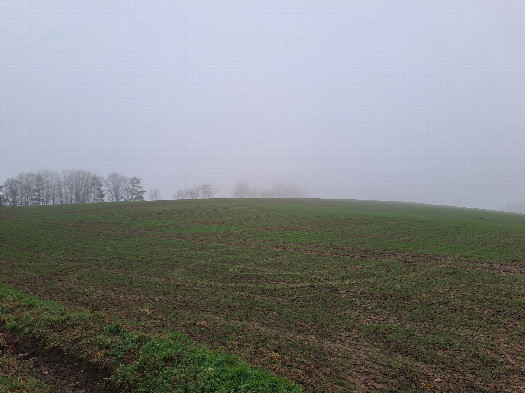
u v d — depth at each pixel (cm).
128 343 1502
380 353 1608
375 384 1359
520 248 3478
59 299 2219
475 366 1504
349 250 3509
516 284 2472
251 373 1304
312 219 5362
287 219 5359
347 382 1363
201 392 1197
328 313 2058
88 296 2297
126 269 2925
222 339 1691
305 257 3269
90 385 1296
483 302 2188
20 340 1577
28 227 4653
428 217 5703
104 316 1866
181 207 6838
